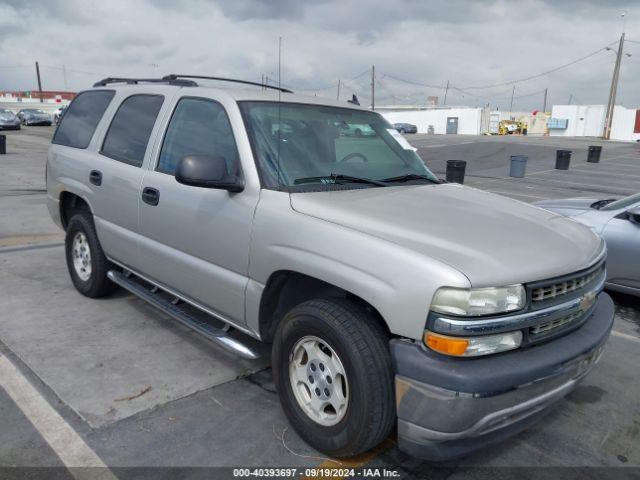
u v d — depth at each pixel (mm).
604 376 3951
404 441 2504
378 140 3959
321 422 2809
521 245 2670
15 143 24953
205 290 3484
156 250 3838
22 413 3133
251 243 3076
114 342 4090
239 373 3703
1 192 11062
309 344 2844
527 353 2471
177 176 3031
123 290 5211
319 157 3461
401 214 2879
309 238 2773
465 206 3180
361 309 2666
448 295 2295
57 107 63938
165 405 3281
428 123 70312
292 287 3119
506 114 81500
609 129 52531
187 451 2865
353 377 2543
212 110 3545
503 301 2359
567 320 2693
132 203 4023
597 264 2912
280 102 3627
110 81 4992
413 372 2369
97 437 2943
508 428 2562
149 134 4012
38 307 4727
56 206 5184
